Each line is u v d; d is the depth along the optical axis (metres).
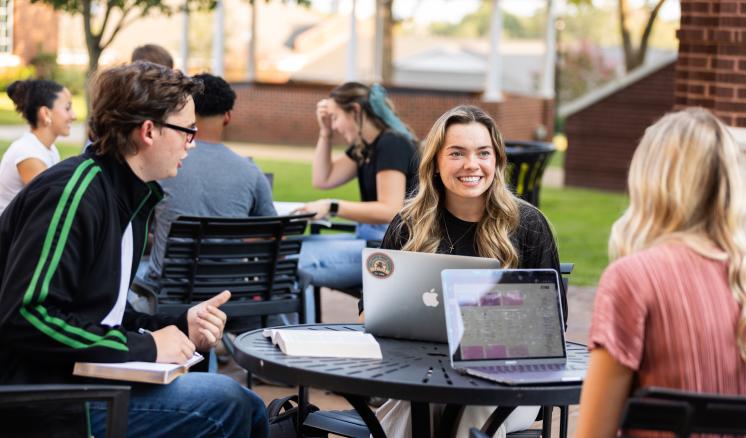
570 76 33.62
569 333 7.30
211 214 5.12
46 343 3.02
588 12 46.06
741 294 2.57
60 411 3.05
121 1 14.10
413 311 3.47
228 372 6.05
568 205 15.32
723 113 7.70
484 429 3.27
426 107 21.78
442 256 3.42
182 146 3.29
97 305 3.17
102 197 3.16
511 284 3.26
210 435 3.28
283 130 23.27
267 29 61.81
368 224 6.16
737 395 2.54
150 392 3.27
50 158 5.86
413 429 3.34
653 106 16.78
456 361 3.12
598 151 17.31
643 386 2.60
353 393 2.96
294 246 5.23
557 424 5.17
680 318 2.55
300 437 3.75
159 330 3.30
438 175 3.88
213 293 5.07
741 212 2.61
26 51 31.66
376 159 5.98
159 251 5.12
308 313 5.55
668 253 2.59
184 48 22.95
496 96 21.31
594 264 10.55
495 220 3.82
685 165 2.60
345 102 5.99
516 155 9.44
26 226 3.06
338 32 60.69
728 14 7.60
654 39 50.84
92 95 3.29
